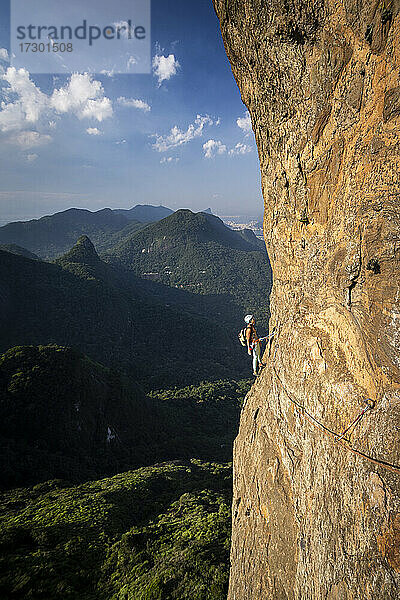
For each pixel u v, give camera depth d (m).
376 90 3.51
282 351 5.64
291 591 4.38
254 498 6.36
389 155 3.38
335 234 4.30
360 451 3.48
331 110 4.19
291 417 4.98
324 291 4.55
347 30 3.72
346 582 3.25
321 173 4.51
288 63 4.68
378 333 3.45
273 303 7.27
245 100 6.61
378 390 3.43
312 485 4.23
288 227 5.67
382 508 3.07
